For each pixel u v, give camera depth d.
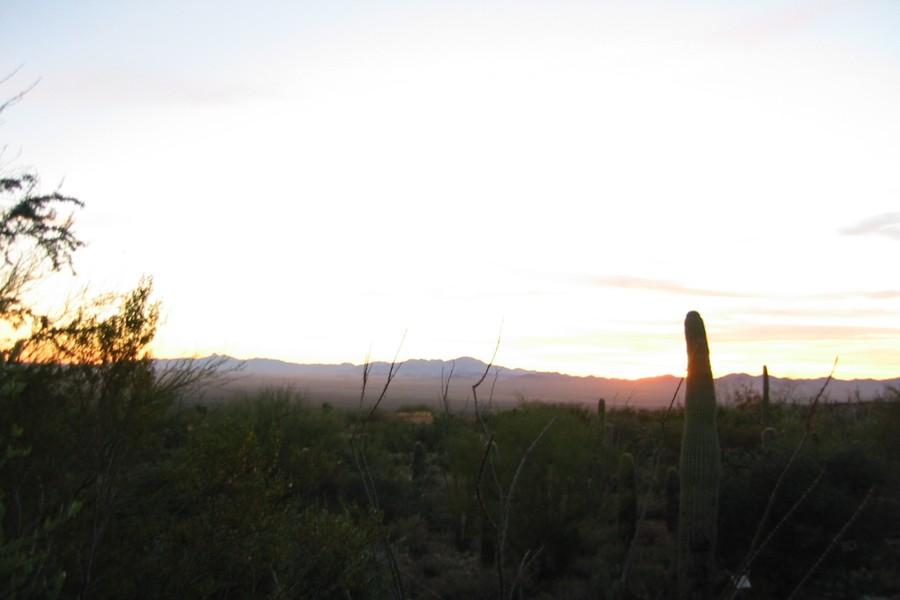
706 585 10.81
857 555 12.70
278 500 8.09
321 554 7.59
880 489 13.50
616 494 15.59
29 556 4.86
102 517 6.03
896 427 18.45
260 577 7.03
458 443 15.84
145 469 6.88
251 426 7.73
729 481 13.41
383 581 5.20
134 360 6.22
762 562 12.59
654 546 14.44
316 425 18.62
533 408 16.55
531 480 14.41
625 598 10.70
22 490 5.73
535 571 13.95
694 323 11.70
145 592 6.41
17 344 4.59
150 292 6.41
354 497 16.09
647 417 21.94
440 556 15.18
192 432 8.15
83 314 6.23
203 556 6.75
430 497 18.48
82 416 6.01
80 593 5.53
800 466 12.92
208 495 7.09
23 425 5.64
